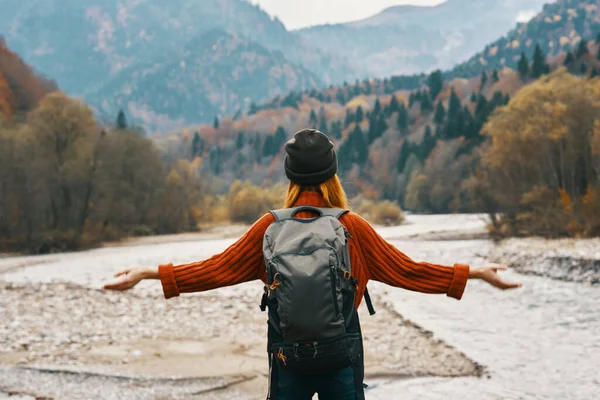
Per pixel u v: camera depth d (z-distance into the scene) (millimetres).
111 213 44344
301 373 2070
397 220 65562
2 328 9641
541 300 12430
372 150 184500
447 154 109812
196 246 35562
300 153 2334
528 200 32469
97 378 6754
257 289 14547
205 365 7465
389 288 14930
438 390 6297
